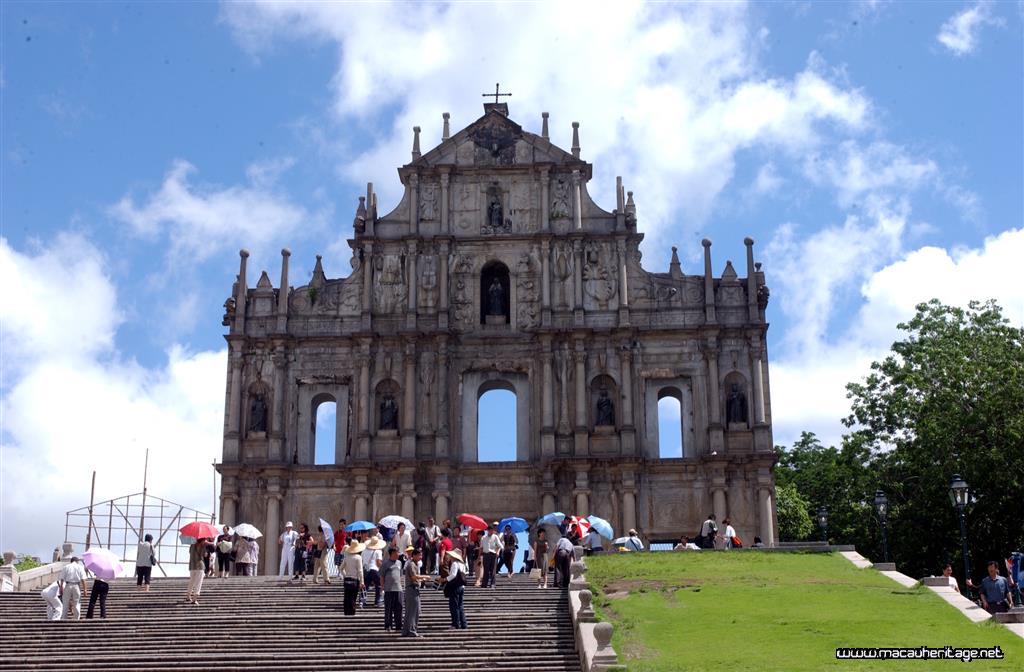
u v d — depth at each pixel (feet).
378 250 266.77
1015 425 240.53
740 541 230.27
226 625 142.72
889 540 262.47
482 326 262.47
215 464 253.24
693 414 254.27
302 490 253.85
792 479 370.73
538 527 246.27
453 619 138.62
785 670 113.19
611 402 255.70
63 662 124.98
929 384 258.98
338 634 136.46
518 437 256.93
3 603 160.35
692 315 259.39
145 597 164.45
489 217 268.41
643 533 247.50
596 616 130.52
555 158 270.05
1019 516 243.40
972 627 131.95
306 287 265.34
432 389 257.34
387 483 251.39
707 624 136.98
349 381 260.21
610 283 262.26
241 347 260.83
